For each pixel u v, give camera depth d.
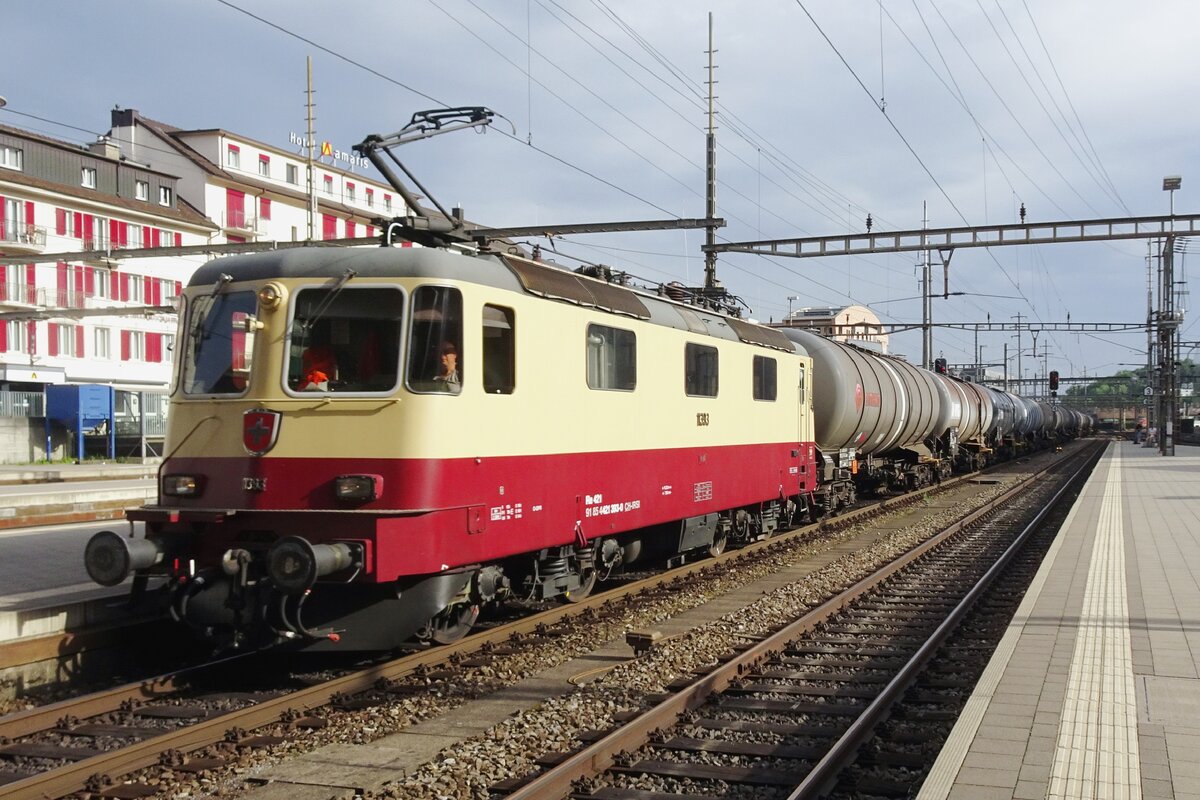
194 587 8.50
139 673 9.43
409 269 8.66
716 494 14.61
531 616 10.84
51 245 43.25
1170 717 6.53
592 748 6.45
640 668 8.98
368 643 8.62
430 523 8.47
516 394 9.62
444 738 7.21
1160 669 7.77
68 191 43.62
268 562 7.77
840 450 22.22
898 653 9.88
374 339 8.60
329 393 8.54
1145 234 24.22
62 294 43.59
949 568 15.52
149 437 41.62
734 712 7.88
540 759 6.58
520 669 9.10
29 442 35.62
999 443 44.97
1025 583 13.98
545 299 10.17
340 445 8.46
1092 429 110.94
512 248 10.73
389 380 8.51
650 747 6.94
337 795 6.11
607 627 10.95
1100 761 5.70
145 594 9.33
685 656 9.47
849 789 6.14
